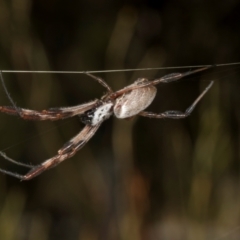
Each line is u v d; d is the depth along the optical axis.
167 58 0.45
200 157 0.37
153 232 0.42
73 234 0.43
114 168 0.43
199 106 0.43
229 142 0.40
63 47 0.46
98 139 0.46
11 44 0.38
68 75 0.46
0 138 0.44
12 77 0.40
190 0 0.44
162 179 0.44
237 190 0.43
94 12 0.46
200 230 0.38
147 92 0.31
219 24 0.44
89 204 0.42
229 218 0.41
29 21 0.39
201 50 0.45
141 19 0.45
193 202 0.38
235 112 0.44
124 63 0.44
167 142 0.45
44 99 0.38
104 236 0.41
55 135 0.41
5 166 0.44
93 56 0.46
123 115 0.31
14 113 0.31
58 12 0.45
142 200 0.38
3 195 0.39
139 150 0.45
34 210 0.44
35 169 0.31
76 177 0.42
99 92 0.46
